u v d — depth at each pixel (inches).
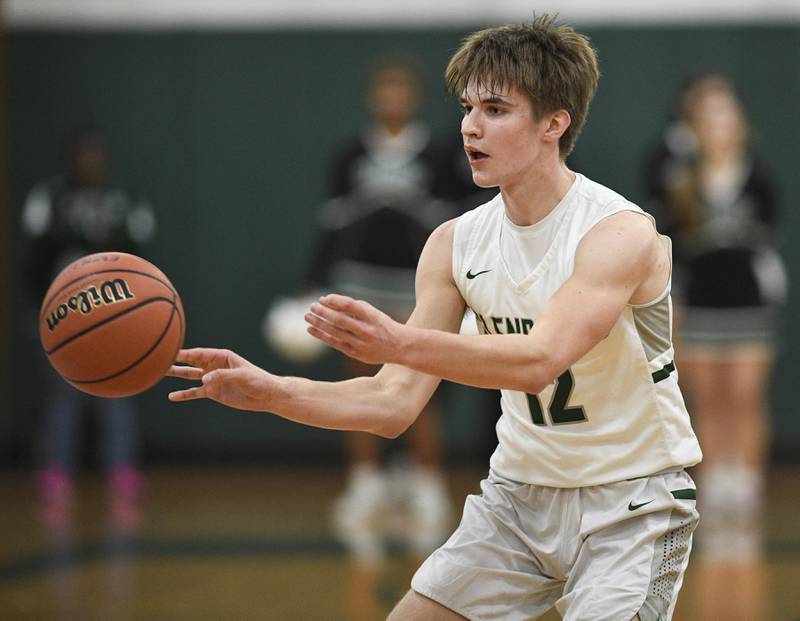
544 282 230.8
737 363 613.6
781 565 467.8
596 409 233.3
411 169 603.5
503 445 247.0
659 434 233.0
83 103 762.8
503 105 224.1
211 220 756.6
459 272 244.7
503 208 243.3
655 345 234.1
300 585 436.5
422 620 240.1
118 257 231.8
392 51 749.3
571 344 210.2
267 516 588.4
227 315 756.6
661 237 233.3
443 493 648.4
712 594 420.2
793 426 733.3
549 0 741.9
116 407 661.3
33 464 757.9
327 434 754.8
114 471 661.3
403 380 240.2
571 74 227.0
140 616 391.5
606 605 221.3
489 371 202.1
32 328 686.5
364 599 413.7
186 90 757.9
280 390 224.2
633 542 228.4
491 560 240.5
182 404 753.0
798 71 732.7
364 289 600.1
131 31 759.1
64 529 555.2
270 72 756.0
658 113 737.0
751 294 613.0
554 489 238.1
